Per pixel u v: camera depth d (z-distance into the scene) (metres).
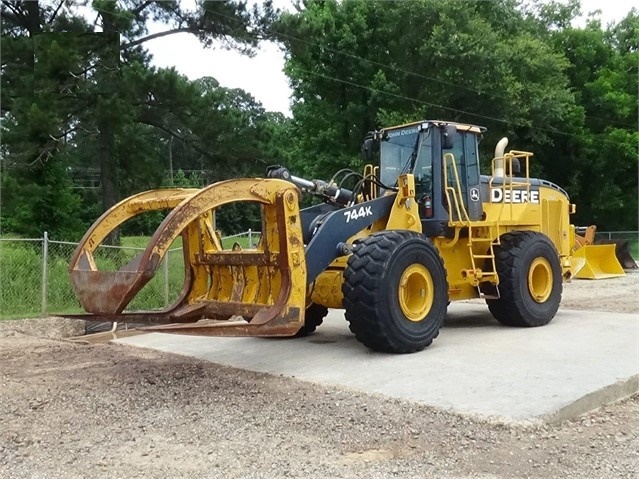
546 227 9.36
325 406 5.04
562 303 11.50
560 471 3.83
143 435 4.48
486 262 8.38
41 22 15.96
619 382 5.36
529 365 5.99
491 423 4.54
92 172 22.53
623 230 36.59
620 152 33.53
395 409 4.89
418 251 6.75
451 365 6.07
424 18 24.58
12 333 8.86
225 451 4.16
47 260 11.00
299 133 28.50
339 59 25.53
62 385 5.82
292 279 5.90
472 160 8.35
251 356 6.88
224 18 16.11
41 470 3.87
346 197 7.77
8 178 13.86
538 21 35.12
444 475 3.76
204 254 6.77
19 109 14.07
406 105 25.30
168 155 28.95
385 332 6.45
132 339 8.09
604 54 36.28
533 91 26.83
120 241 16.20
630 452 4.13
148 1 16.31
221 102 16.78
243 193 5.80
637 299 12.09
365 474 3.77
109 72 15.27
